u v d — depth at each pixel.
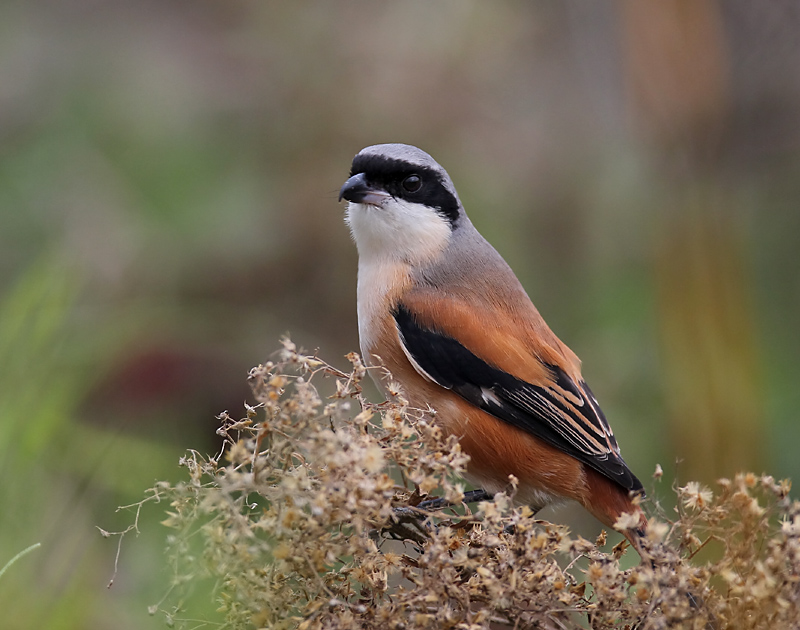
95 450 7.46
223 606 4.81
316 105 12.55
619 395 11.40
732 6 13.56
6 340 7.30
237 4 13.16
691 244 11.50
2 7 13.41
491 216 12.88
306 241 11.92
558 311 12.73
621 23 12.94
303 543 4.48
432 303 7.61
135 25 13.45
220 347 10.77
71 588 6.59
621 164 13.31
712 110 12.55
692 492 4.79
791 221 13.74
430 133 12.73
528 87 13.97
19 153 11.94
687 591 4.58
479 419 7.35
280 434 4.68
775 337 12.55
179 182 11.97
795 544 4.48
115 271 11.04
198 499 4.62
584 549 4.73
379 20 12.91
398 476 6.34
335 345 11.70
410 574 4.75
